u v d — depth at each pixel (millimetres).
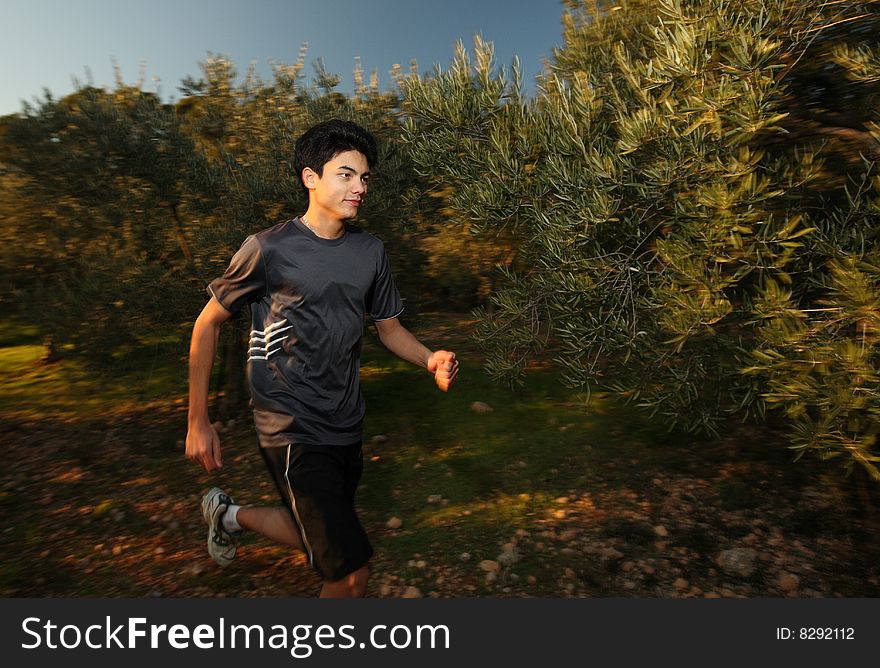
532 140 3564
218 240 5254
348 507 2162
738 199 2602
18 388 7398
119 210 5270
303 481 2158
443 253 6000
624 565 3074
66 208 5438
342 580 2055
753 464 4191
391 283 2473
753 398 3305
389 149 5227
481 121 3773
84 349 5430
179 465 4875
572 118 3279
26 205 5754
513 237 4648
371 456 4801
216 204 5469
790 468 4082
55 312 5461
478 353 7668
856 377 2316
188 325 5555
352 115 5379
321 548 2059
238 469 4699
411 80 3924
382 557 3240
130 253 5473
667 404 3531
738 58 2506
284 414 2236
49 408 6641
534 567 3076
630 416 5336
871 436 2426
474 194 3672
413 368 7340
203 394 2293
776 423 4844
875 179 2836
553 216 3332
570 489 4004
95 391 7133
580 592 2855
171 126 5418
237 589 2990
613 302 3355
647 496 3834
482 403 5801
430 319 6672
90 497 4363
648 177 2926
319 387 2252
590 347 3479
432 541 3389
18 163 5379
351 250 2299
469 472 4375
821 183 3420
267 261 2215
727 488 3869
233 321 5602
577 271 3377
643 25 4164
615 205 3068
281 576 3098
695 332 2803
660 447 4613
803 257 3023
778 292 2549
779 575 2934
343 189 2219
